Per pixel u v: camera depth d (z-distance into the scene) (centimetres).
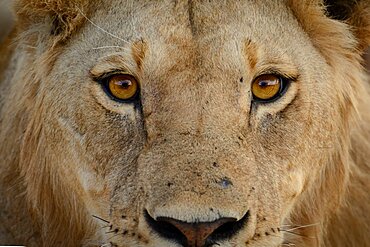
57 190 1091
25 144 1113
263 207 951
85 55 1011
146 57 964
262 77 987
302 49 1024
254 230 931
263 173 968
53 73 1043
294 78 1002
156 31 973
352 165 1208
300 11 1037
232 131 945
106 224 1005
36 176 1110
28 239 1175
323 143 1052
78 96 1011
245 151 947
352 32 1101
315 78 1030
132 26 986
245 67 966
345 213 1208
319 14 1052
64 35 1034
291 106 1002
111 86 990
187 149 924
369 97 1267
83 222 1091
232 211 885
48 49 1052
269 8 1013
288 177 1004
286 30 1015
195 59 957
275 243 969
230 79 958
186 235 877
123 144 983
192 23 974
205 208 877
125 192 959
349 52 1101
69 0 1029
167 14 982
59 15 1037
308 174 1050
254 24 990
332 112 1058
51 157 1071
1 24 1270
